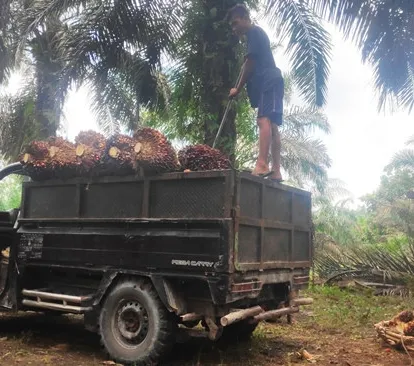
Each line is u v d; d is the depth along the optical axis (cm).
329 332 680
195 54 981
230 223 435
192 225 452
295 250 574
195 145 509
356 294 1134
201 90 959
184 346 550
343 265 1279
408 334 574
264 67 604
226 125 909
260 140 583
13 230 579
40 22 1087
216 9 919
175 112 1157
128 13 1036
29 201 583
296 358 521
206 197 455
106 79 1208
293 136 1570
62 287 556
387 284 1193
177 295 462
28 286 570
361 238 2002
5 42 1226
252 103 617
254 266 466
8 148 1702
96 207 525
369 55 909
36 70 1374
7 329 620
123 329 479
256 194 488
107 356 483
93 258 509
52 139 577
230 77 915
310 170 1579
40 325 654
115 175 516
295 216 576
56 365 465
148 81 1173
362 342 617
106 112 1457
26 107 1596
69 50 1037
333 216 1903
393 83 916
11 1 1140
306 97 996
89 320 505
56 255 536
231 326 577
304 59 978
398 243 1527
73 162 537
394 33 869
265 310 539
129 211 501
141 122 1452
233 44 920
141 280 479
